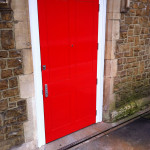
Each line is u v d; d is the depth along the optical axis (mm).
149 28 3686
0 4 1949
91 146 2881
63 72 2789
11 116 2367
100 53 3125
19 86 2336
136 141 3012
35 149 2684
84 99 3170
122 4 2990
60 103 2887
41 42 2457
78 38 2820
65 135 3086
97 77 3219
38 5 2324
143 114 3836
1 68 2162
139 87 3904
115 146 2889
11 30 2129
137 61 3662
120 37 3191
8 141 2424
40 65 2516
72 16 2678
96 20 2930
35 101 2570
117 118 3523
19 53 2242
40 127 2732
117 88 3436
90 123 3379
